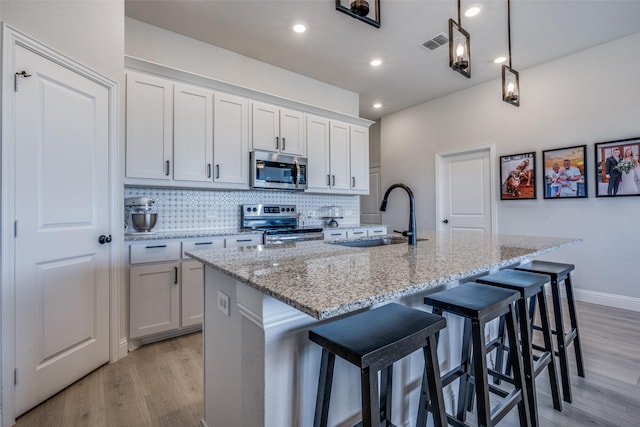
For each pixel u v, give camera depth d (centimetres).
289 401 103
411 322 103
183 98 292
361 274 107
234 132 323
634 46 309
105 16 215
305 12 276
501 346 187
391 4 263
